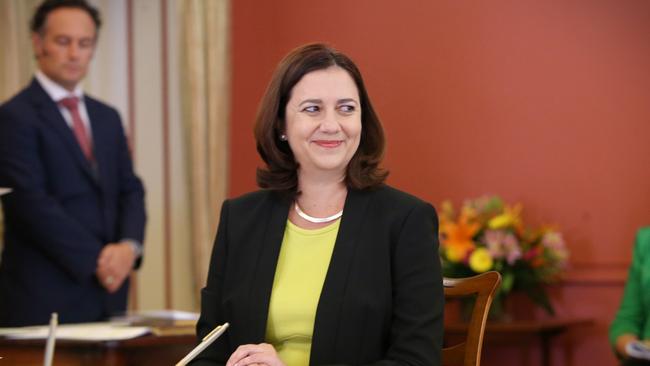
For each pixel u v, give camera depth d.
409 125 6.46
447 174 6.35
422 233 2.65
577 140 6.03
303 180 2.82
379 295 2.59
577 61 6.04
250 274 2.72
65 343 3.62
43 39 5.27
